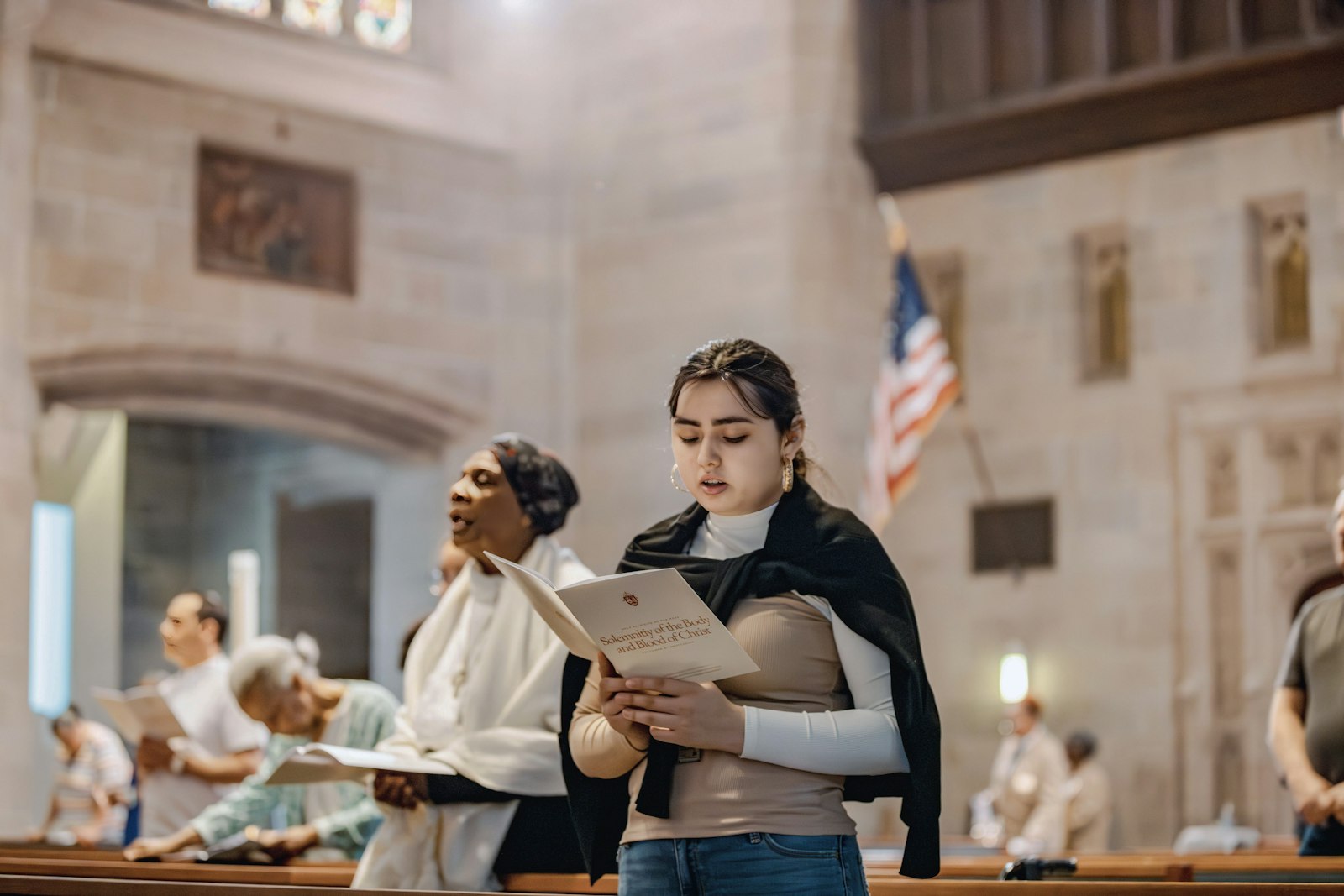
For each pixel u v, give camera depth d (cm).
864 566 275
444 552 577
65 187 1280
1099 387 1554
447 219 1491
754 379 281
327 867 487
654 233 1491
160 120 1334
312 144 1417
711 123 1477
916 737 268
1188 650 1502
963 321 1616
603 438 1497
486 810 432
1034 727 1202
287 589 1723
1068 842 1188
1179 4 1407
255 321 1370
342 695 546
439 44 1507
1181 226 1523
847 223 1459
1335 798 498
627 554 291
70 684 1673
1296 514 1469
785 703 275
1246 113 1398
